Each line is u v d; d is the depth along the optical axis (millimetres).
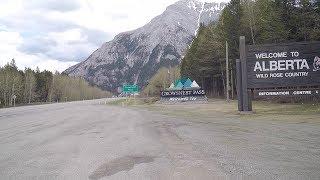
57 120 28109
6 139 15992
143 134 16797
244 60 30094
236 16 61250
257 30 58594
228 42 61938
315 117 23656
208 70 81500
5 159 10891
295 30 44688
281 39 45031
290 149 11852
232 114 30562
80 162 10117
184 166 9359
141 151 11844
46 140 15320
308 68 29438
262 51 29844
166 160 10211
